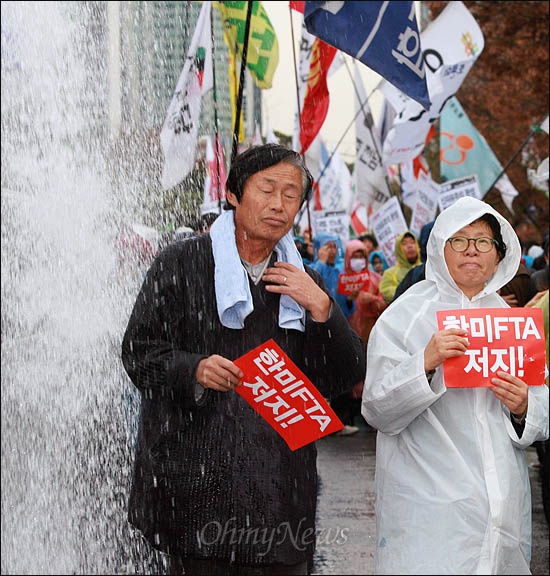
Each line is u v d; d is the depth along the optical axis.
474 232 4.68
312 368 4.97
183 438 4.81
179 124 10.92
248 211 4.84
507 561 4.40
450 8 14.95
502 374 4.46
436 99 15.18
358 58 8.12
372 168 18.94
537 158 36.91
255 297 4.91
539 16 35.97
